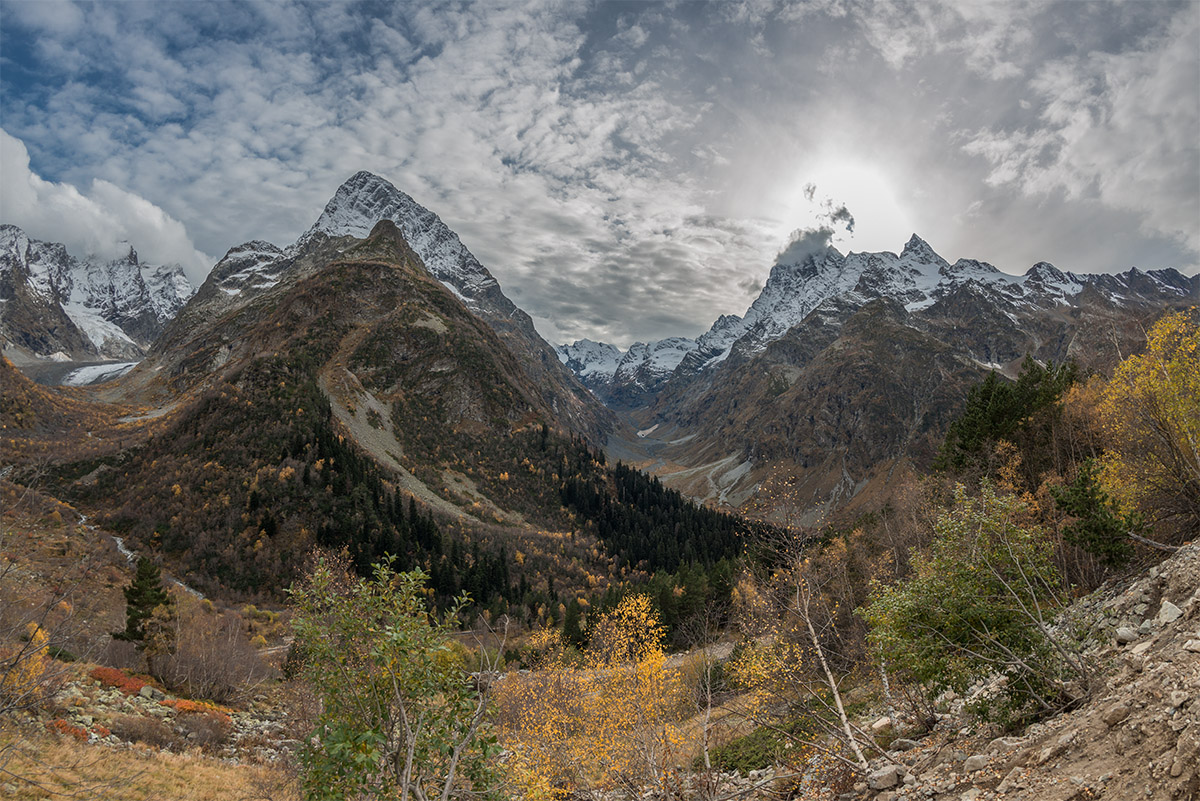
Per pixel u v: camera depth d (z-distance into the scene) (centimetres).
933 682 1595
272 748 3241
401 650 1052
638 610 1953
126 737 2738
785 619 1777
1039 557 1429
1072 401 3744
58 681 1517
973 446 4384
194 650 4416
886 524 3600
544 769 1789
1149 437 2300
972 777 1148
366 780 1015
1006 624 1370
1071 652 1320
